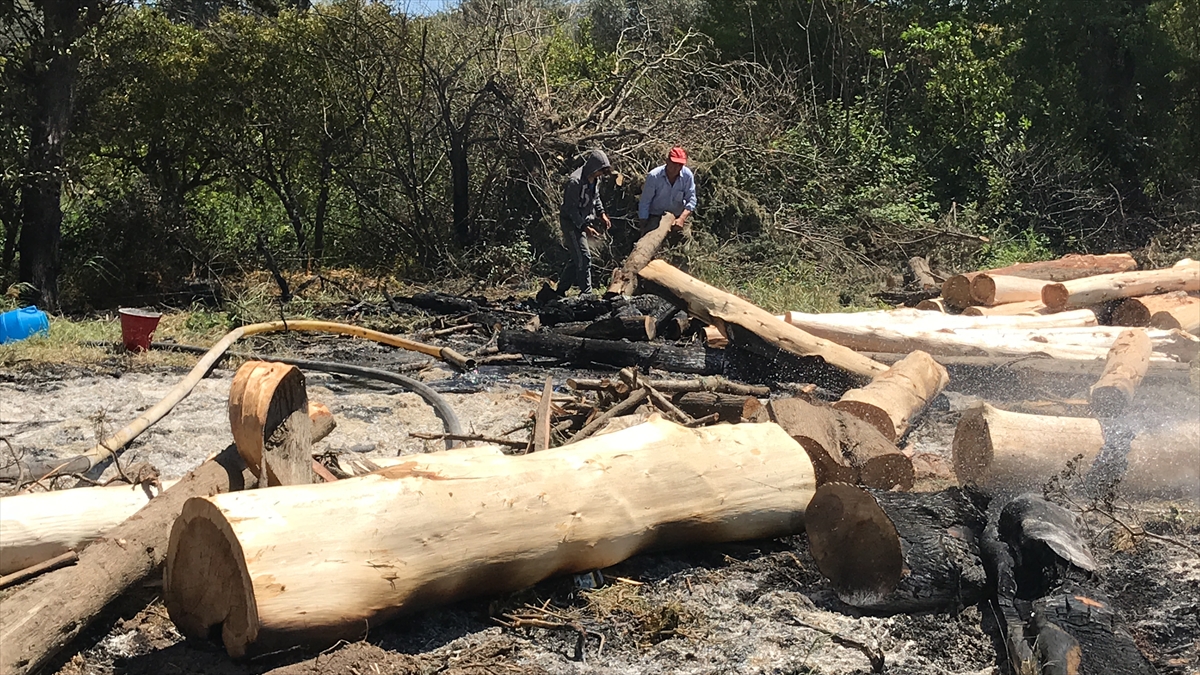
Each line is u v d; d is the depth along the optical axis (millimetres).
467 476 4246
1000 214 17031
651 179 12570
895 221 15094
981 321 9609
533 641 4121
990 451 5379
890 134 18016
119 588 3906
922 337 8828
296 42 14852
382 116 15906
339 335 10656
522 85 15273
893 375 6863
